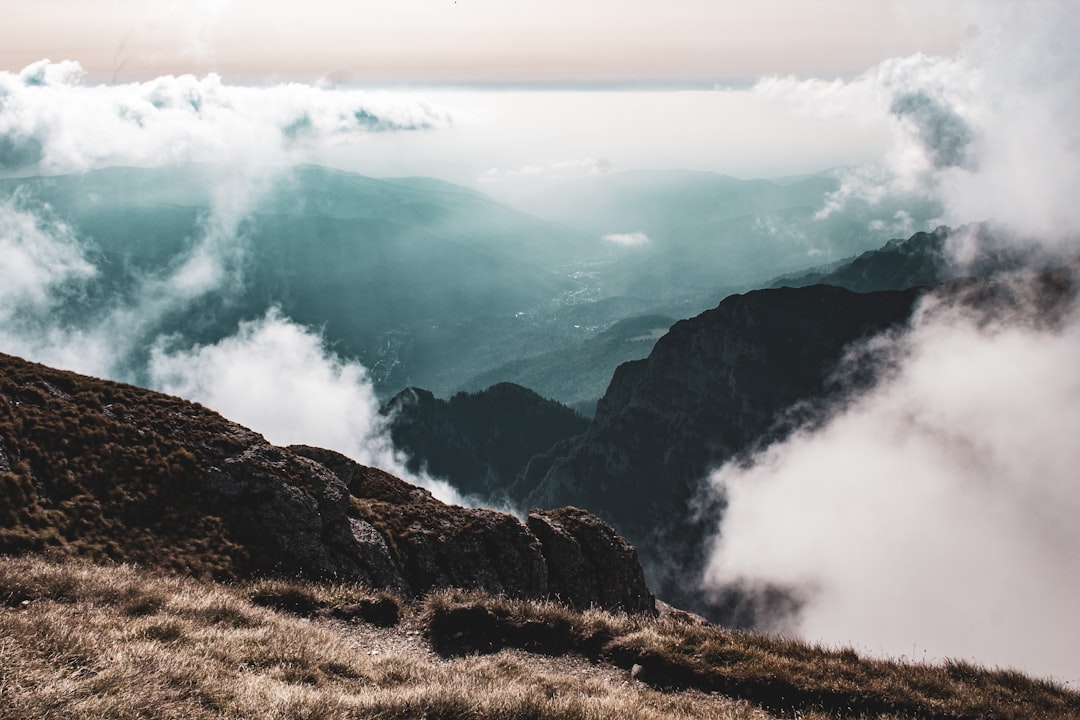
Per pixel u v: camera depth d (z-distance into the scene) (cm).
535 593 3238
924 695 1469
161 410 3127
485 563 3209
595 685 1476
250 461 2977
